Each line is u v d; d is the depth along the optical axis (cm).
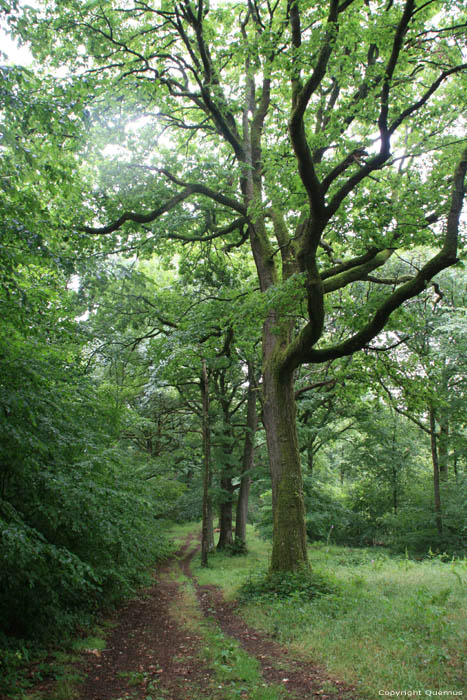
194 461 2561
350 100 1062
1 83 508
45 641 667
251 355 1806
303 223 1255
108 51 1206
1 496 629
